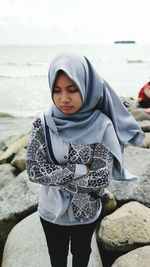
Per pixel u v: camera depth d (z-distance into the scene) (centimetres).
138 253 273
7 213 357
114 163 198
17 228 322
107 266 291
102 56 11125
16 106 1516
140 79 2981
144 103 825
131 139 207
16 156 539
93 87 182
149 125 655
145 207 335
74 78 173
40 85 2453
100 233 304
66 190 194
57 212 200
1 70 4375
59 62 175
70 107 181
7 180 468
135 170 412
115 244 290
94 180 186
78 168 187
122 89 2245
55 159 193
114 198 350
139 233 295
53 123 189
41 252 285
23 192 382
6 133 775
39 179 189
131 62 7144
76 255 220
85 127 189
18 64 6184
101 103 192
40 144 192
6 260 289
